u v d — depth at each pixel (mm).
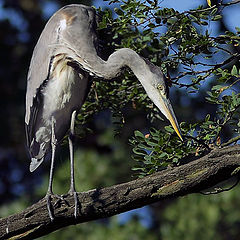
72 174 10656
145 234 16234
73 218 8898
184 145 10062
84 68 10859
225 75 9734
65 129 11391
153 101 10430
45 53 11234
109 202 8828
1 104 19594
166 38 9938
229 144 9953
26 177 19125
